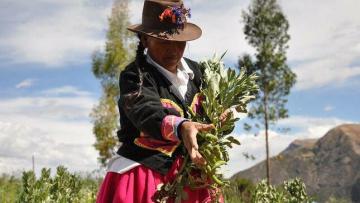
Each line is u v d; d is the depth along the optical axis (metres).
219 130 3.44
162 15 3.41
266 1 32.81
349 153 139.00
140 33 3.45
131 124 3.43
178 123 3.14
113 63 40.09
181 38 3.41
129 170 3.38
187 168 3.38
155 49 3.45
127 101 3.31
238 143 3.44
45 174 6.71
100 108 39.47
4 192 9.46
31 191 6.57
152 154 3.37
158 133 3.21
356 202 120.56
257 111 32.00
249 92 3.55
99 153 38.88
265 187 8.22
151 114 3.21
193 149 3.12
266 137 32.69
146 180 3.34
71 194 7.59
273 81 31.92
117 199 3.34
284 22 32.53
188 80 3.59
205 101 3.52
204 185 3.42
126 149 3.43
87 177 11.09
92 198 8.52
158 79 3.45
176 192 3.36
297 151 144.75
